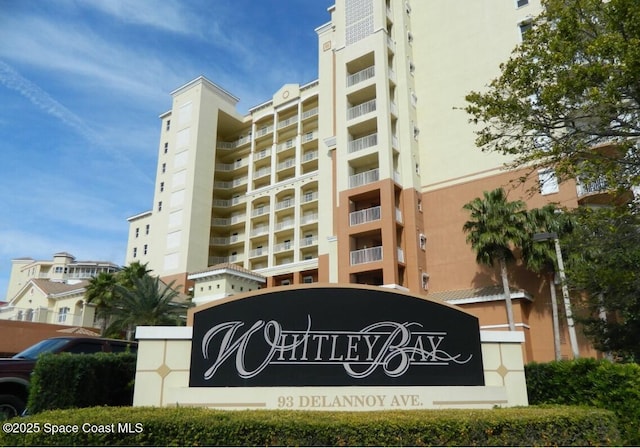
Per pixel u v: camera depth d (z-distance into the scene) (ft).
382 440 20.27
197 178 168.04
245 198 172.65
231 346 28.68
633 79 32.71
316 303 29.96
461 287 96.63
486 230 84.43
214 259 175.63
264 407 27.32
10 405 32.27
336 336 29.45
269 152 174.29
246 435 20.06
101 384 31.65
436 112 110.93
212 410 22.65
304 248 148.66
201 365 28.22
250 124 186.09
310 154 161.99
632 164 35.24
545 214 80.12
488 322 87.25
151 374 28.17
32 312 142.72
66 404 29.09
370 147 107.24
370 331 29.84
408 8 122.83
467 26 111.45
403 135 108.99
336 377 28.58
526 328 84.99
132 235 188.24
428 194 106.93
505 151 42.04
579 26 36.29
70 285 158.71
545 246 77.97
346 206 107.14
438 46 114.93
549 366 33.19
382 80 109.09
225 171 182.39
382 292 30.78
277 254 155.63
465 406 29.01
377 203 108.78
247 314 29.40
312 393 27.89
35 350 37.11
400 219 103.04
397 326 30.22
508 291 82.89
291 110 174.70
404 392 28.63
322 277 112.16
